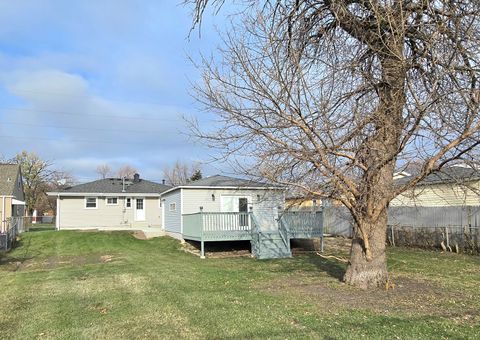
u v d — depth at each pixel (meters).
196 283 10.56
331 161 8.23
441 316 6.74
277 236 19.03
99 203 33.12
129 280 11.26
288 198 9.86
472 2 6.70
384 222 9.19
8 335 6.29
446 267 13.48
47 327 6.68
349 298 8.16
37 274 12.93
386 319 6.54
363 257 9.34
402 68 7.19
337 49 8.77
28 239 24.80
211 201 24.30
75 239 24.72
